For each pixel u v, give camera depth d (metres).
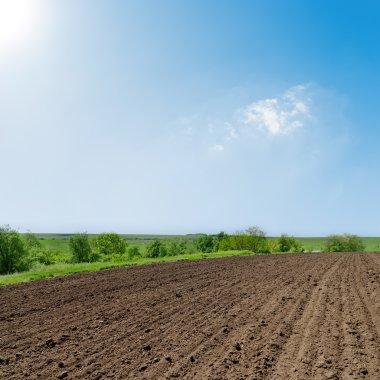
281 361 6.40
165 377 5.77
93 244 64.31
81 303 12.12
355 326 8.62
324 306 11.09
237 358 6.58
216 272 21.66
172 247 63.62
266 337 7.84
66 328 8.95
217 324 9.08
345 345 7.22
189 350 7.09
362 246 80.50
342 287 15.22
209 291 14.42
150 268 24.36
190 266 25.88
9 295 14.04
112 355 6.89
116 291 14.56
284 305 11.34
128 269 23.77
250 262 29.91
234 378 5.68
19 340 8.06
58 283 17.14
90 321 9.62
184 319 9.67
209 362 6.40
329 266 26.03
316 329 8.41
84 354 6.97
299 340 7.59
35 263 40.81
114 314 10.39
